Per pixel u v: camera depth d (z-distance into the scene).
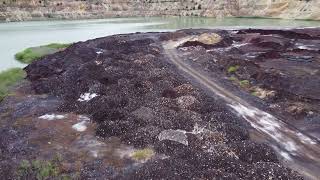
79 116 32.62
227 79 44.38
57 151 25.59
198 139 26.09
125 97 35.31
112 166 23.38
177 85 39.56
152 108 32.38
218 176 20.92
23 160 23.66
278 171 21.66
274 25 101.69
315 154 25.72
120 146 26.28
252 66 47.50
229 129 28.11
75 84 41.22
